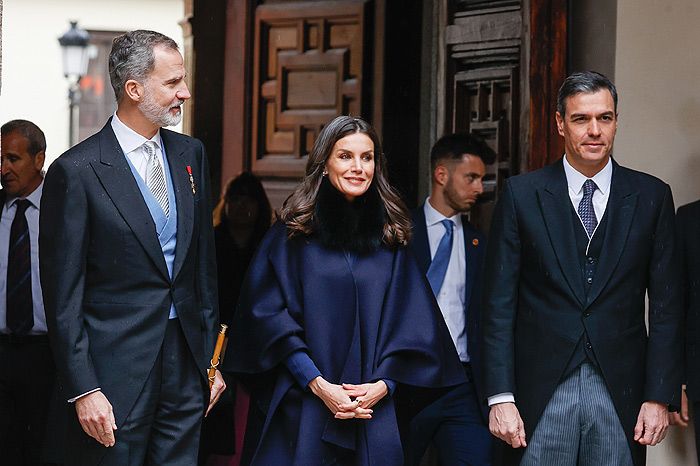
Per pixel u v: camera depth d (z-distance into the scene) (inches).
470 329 275.0
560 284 228.7
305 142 375.6
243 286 235.8
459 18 332.8
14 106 721.0
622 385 227.9
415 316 231.0
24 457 286.2
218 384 232.8
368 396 221.6
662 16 300.2
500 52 323.0
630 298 229.9
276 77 379.6
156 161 222.4
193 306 223.1
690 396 271.3
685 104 300.0
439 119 335.0
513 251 233.3
